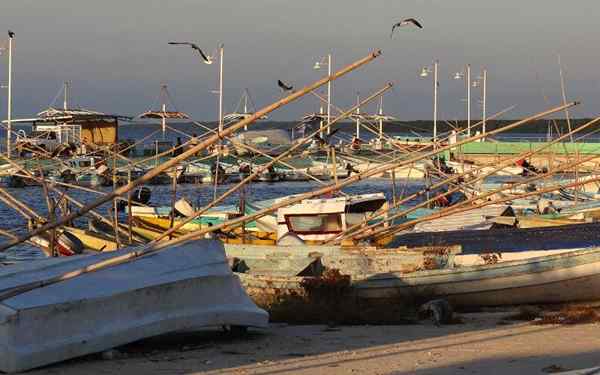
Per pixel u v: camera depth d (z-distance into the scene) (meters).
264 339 20.81
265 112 19.77
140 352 18.95
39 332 17.25
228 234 36.38
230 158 99.56
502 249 29.08
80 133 101.62
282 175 94.75
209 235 24.70
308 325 23.61
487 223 40.59
